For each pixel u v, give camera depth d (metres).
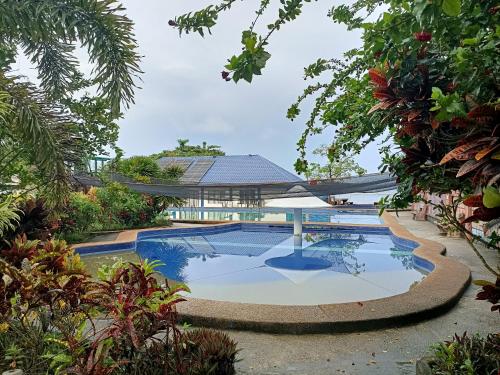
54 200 4.58
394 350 2.81
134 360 1.77
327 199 15.63
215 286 5.63
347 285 5.63
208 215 15.29
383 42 1.68
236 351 2.33
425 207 12.10
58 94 5.30
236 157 26.52
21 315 2.16
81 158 4.65
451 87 1.66
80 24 4.12
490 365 1.83
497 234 1.71
